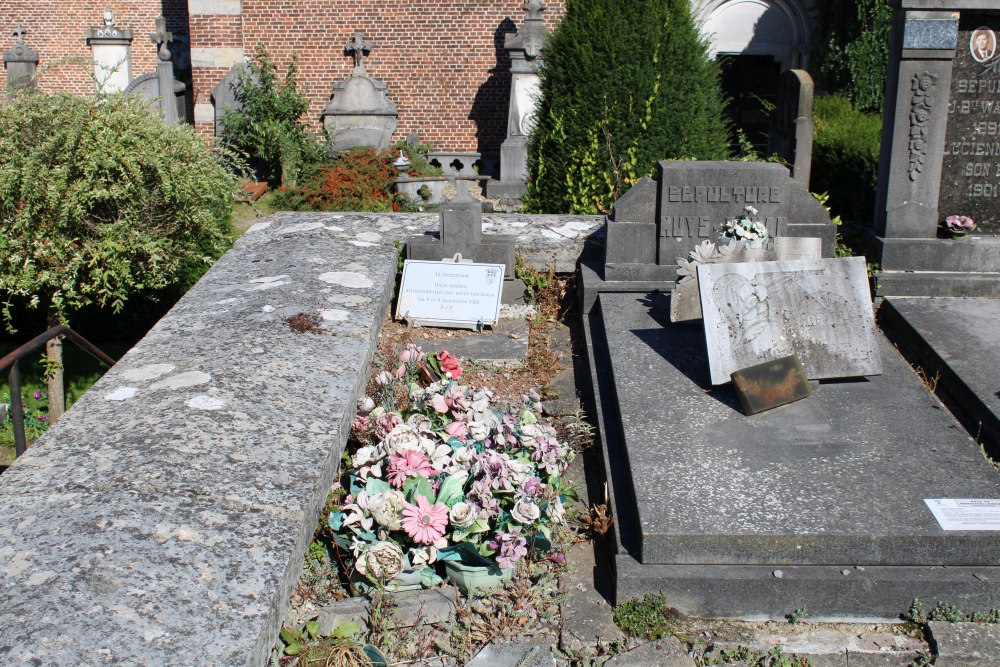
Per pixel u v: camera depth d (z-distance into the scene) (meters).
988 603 3.84
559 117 9.82
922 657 3.68
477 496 3.95
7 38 24.28
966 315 6.32
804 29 17.14
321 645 3.49
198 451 3.60
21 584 2.78
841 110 12.15
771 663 3.67
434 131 18.08
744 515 4.05
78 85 24.42
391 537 3.98
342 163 14.33
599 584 4.08
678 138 9.77
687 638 3.78
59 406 7.95
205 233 7.91
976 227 7.27
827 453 4.54
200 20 17.25
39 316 9.49
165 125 7.57
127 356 4.59
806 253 6.48
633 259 6.73
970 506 4.10
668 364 5.51
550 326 6.82
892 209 7.07
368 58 17.80
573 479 4.84
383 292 6.00
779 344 5.21
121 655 2.57
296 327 5.09
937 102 6.86
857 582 3.85
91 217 7.31
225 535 3.16
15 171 6.88
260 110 16.06
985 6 6.73
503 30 17.59
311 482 3.56
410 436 4.15
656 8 9.85
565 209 9.69
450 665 3.59
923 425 4.82
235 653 2.67
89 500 3.22
